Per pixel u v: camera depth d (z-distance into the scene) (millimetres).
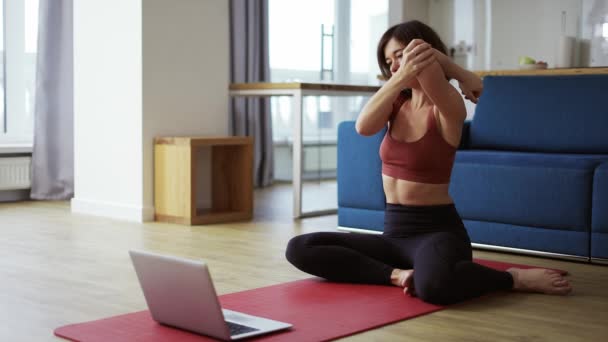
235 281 2822
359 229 4035
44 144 5562
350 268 2693
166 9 4617
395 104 2656
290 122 7176
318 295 2545
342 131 4062
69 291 2670
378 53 2658
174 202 4480
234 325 2121
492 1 7250
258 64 6926
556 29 6895
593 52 6695
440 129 2568
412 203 2635
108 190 4793
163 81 4629
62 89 5594
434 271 2408
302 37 6809
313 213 4832
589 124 3736
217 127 4941
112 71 4703
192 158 4379
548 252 3375
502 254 3482
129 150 4629
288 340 2008
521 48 7109
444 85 2461
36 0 5781
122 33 4621
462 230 2641
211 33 4875
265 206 5371
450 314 2338
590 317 2328
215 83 4914
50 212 4941
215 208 4887
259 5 6910
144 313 2311
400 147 2619
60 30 5570
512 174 3441
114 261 3236
